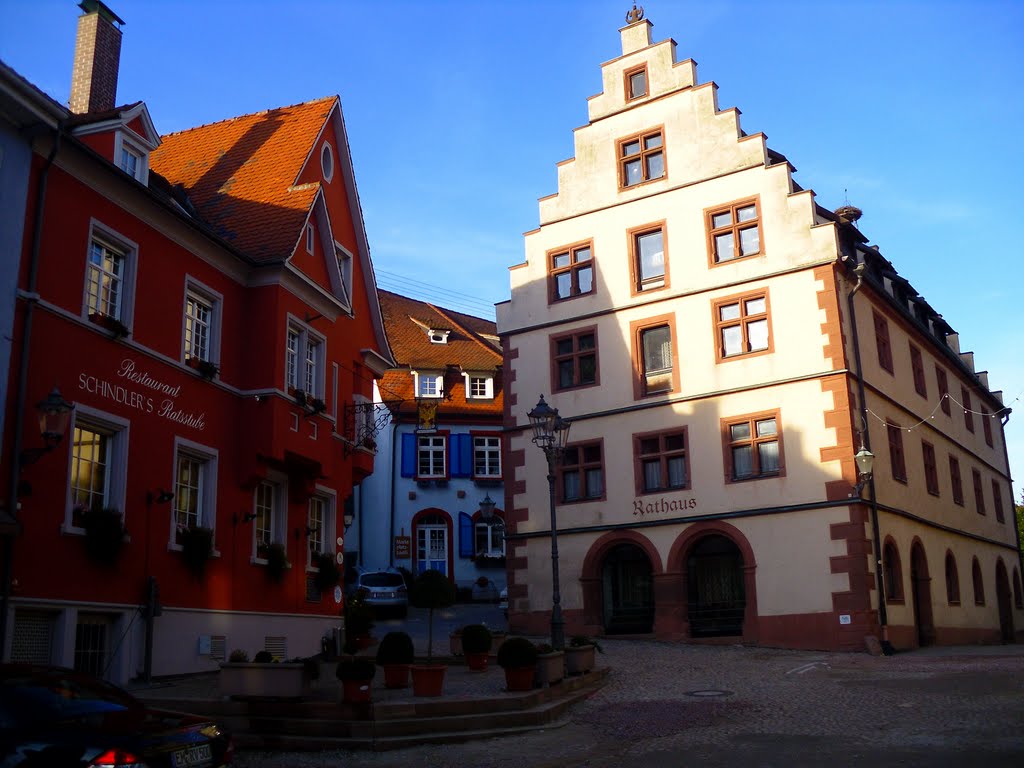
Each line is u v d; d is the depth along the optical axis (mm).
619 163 31344
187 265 19094
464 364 48031
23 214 15148
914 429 31188
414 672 15109
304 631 22078
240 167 24422
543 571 30156
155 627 17250
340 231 25703
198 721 9055
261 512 21234
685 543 27797
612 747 12836
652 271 30219
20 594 14438
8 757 8031
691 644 26859
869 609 24797
